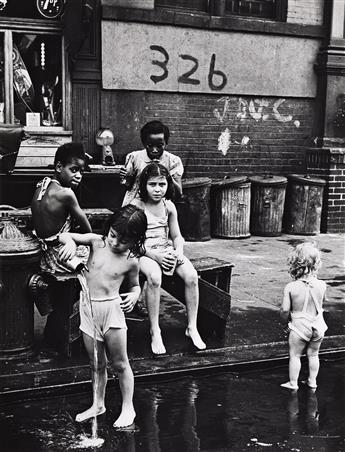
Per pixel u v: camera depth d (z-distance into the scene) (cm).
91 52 955
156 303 491
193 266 530
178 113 1032
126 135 996
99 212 601
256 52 1067
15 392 416
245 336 543
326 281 748
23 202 906
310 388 453
